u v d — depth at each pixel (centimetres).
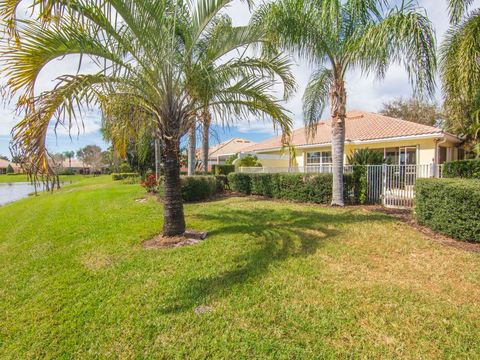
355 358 242
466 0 670
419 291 352
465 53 647
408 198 934
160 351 257
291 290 357
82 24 365
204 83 520
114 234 641
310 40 770
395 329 279
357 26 720
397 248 504
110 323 300
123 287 379
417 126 1402
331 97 912
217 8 519
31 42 352
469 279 381
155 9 453
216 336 274
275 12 679
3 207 1442
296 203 1050
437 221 578
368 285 368
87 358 252
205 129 629
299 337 270
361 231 613
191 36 549
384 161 1121
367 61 670
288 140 681
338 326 285
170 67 516
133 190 1652
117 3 408
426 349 252
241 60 547
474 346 255
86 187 2250
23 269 462
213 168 2211
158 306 329
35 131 365
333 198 949
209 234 618
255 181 1320
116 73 452
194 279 394
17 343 275
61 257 509
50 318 314
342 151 920
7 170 6097
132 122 572
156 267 441
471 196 506
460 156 1677
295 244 534
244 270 420
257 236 589
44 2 312
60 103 375
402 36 539
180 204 595
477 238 500
